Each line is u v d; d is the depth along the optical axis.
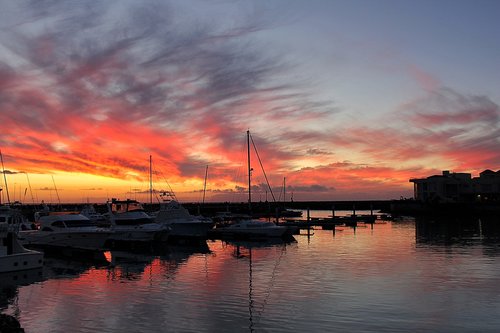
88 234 38.75
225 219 78.81
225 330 16.36
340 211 146.12
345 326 16.59
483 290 22.06
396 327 16.44
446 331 16.02
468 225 69.94
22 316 18.62
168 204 56.31
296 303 19.86
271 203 142.75
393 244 42.84
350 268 28.61
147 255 38.38
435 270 27.59
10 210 37.56
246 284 24.08
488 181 115.88
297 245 43.69
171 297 21.36
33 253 29.28
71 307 19.88
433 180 120.19
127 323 17.36
